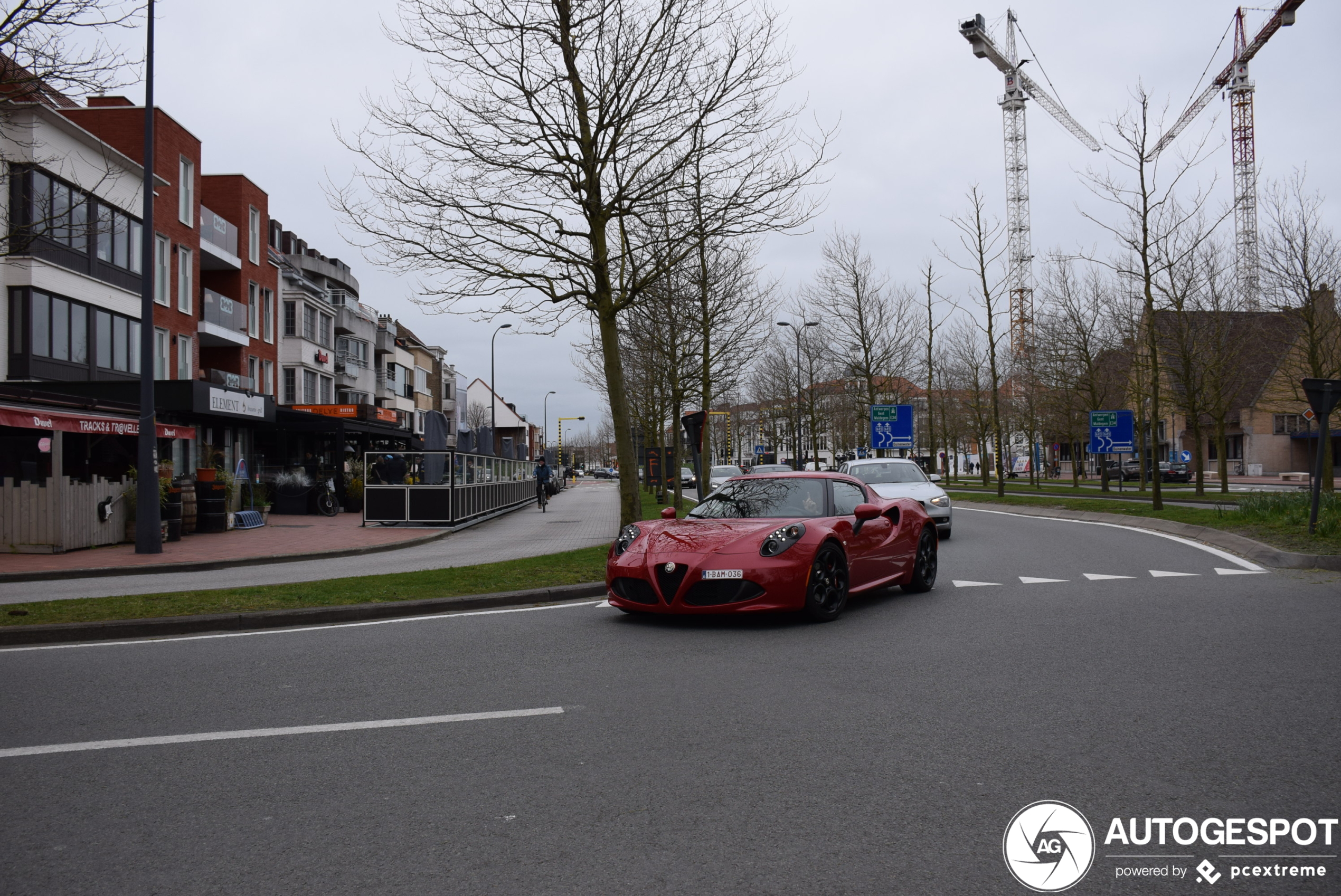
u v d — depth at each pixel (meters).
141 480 15.30
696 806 3.46
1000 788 3.61
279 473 31.33
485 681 5.64
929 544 9.59
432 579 10.28
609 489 69.06
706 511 8.70
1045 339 35.03
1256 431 52.88
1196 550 12.40
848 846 3.09
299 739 4.46
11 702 5.32
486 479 27.30
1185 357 27.22
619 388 12.78
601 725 4.60
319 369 42.34
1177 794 3.53
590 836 3.20
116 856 3.11
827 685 5.35
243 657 6.58
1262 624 6.94
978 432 45.50
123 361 25.02
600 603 9.07
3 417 14.73
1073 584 9.55
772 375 44.88
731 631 7.31
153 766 4.08
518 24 12.03
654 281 12.84
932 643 6.59
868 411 34.44
